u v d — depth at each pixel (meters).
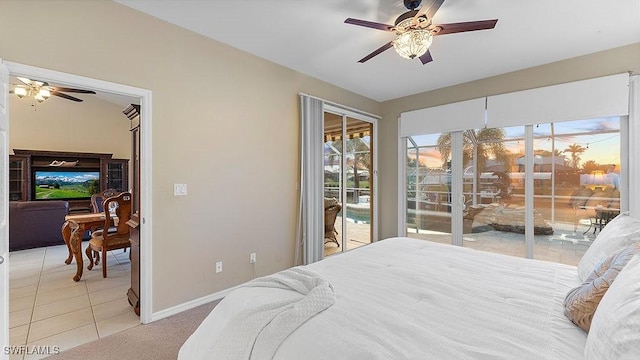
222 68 2.90
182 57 2.61
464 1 2.20
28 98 6.32
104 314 2.55
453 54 3.13
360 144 4.75
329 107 4.08
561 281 1.58
